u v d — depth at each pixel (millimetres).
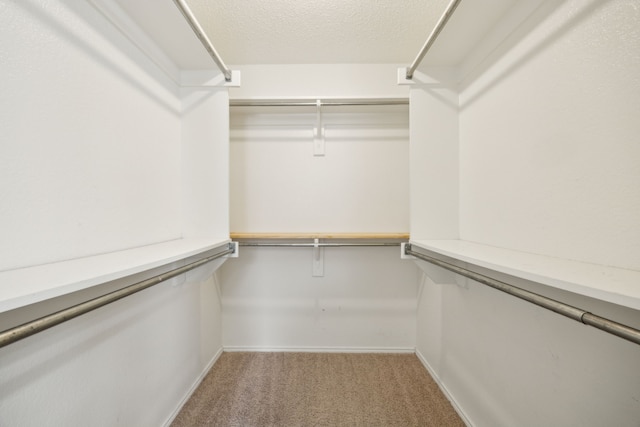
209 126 1312
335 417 1312
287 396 1457
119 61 899
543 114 816
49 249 663
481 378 1157
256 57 1763
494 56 1047
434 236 1309
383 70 1839
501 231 1015
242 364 1764
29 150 616
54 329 683
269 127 1903
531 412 877
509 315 989
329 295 1937
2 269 569
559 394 770
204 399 1429
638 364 583
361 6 1346
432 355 1657
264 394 1471
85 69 765
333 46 1654
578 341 714
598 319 443
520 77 911
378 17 1417
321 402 1412
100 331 835
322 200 1909
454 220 1314
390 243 1816
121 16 901
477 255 837
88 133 776
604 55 639
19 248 598
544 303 565
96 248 803
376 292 1936
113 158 874
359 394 1479
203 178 1319
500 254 855
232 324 1934
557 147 768
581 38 695
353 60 1805
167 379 1229
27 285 470
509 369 984
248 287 1934
